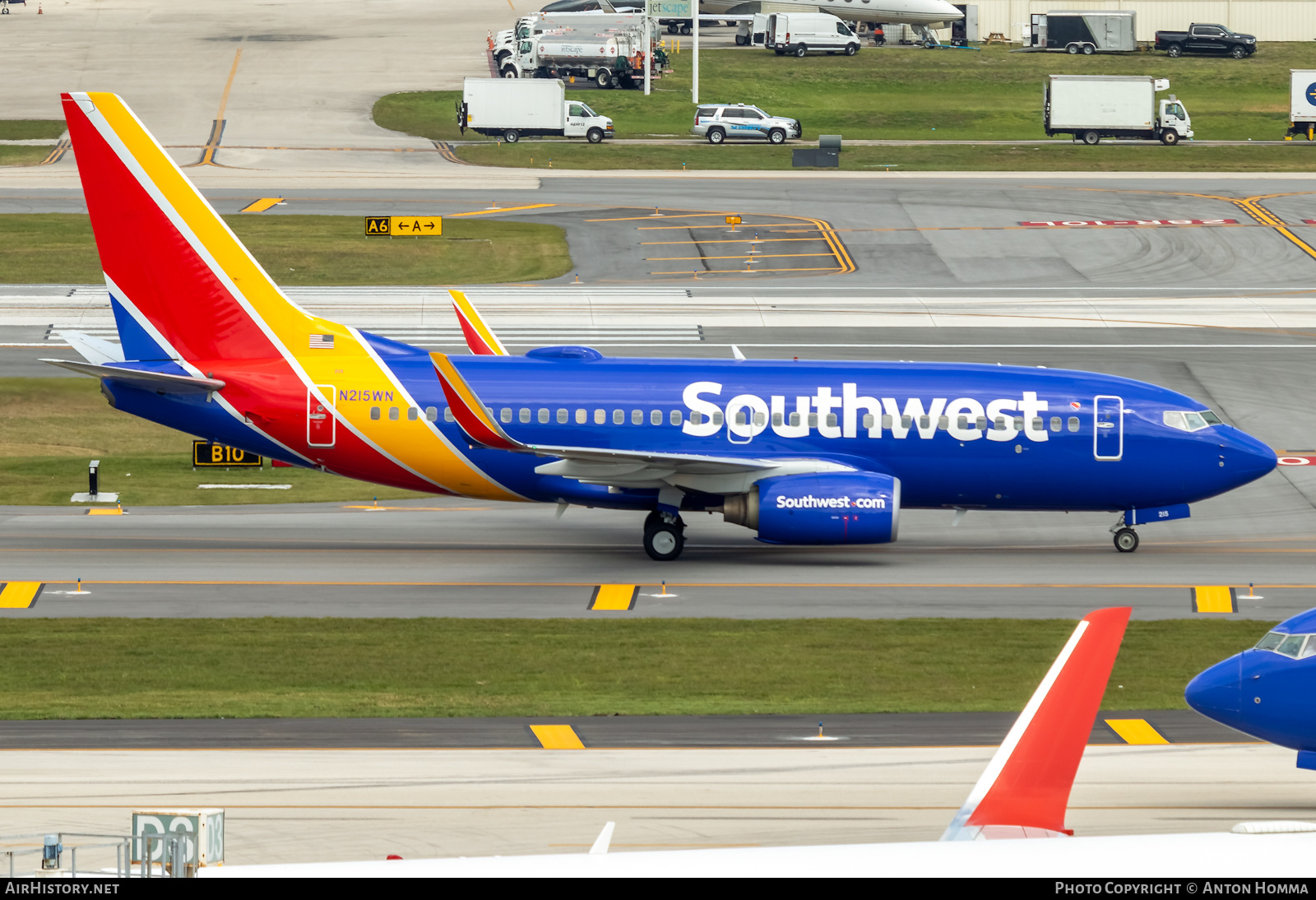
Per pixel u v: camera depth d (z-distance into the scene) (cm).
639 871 3325
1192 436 17162
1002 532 19200
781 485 16525
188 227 16750
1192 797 9244
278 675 12750
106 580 16050
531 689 12394
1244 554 17912
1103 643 4656
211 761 10081
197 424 17038
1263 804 9100
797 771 9962
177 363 16975
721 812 8981
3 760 10031
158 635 13938
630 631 14250
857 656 13438
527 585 16112
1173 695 12112
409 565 17012
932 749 10575
